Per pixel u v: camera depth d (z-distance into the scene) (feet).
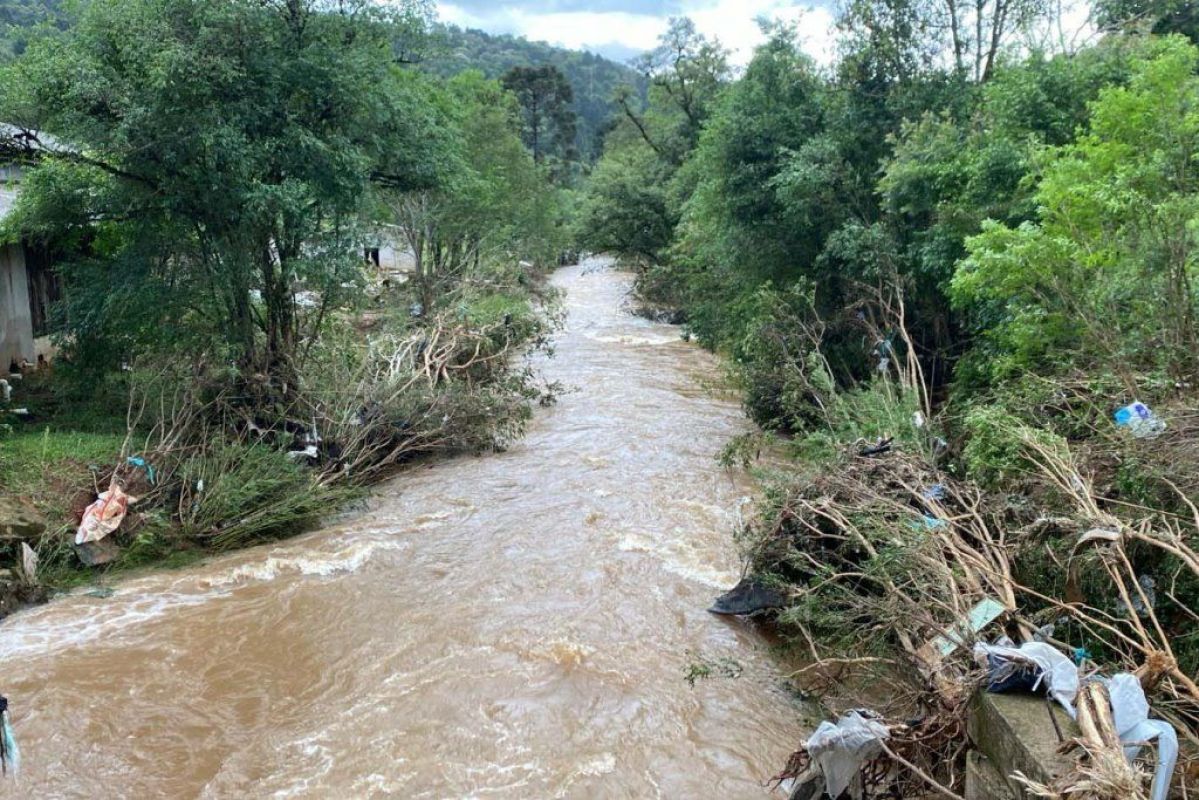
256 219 36.83
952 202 39.42
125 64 35.47
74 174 38.17
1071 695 14.24
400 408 42.27
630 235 102.06
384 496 38.22
